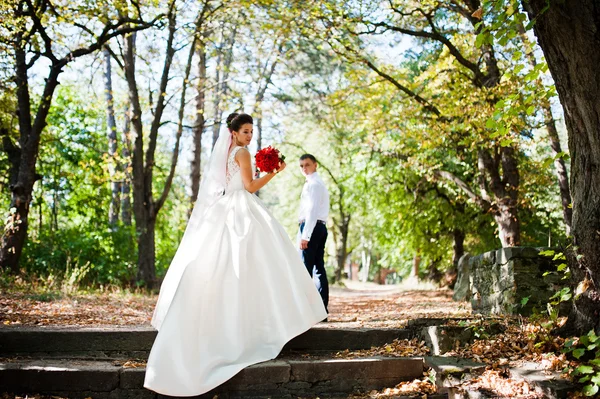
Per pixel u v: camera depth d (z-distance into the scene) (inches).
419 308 336.5
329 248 1501.0
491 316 210.7
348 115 593.3
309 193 235.5
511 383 148.3
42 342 182.2
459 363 164.9
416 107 488.7
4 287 329.4
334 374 169.9
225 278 176.2
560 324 175.6
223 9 478.3
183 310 164.6
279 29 457.1
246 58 626.8
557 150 410.9
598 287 161.9
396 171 676.7
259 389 165.6
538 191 614.5
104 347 184.1
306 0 420.5
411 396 160.9
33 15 381.7
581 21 147.7
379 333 195.8
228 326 171.2
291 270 187.0
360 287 1031.0
